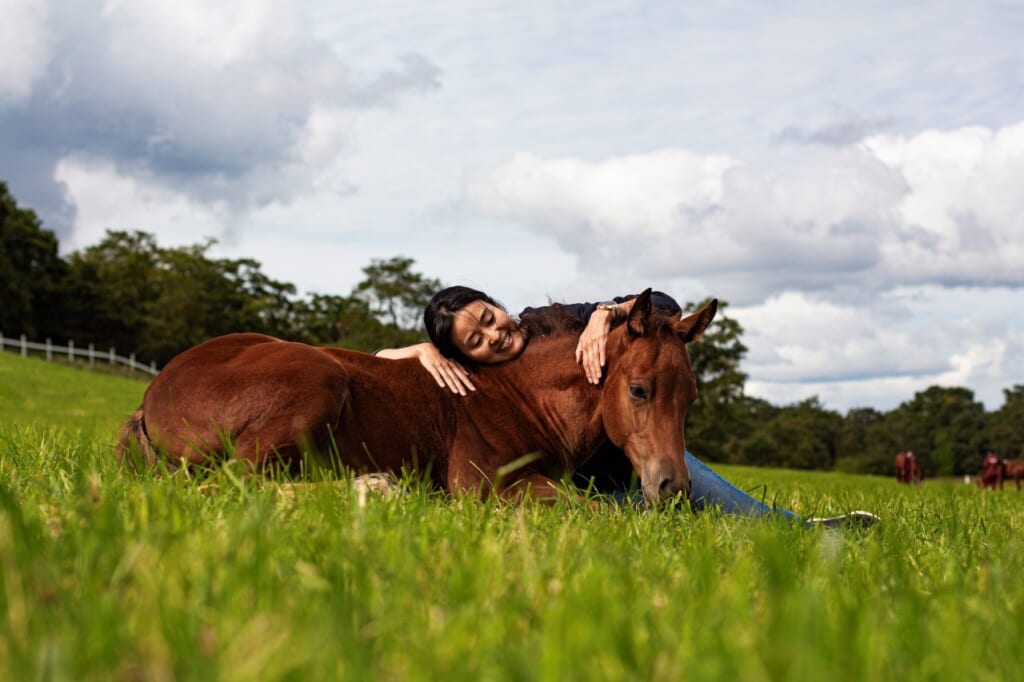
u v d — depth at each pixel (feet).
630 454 17.07
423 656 5.80
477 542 9.51
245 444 15.69
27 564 7.25
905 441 423.23
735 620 6.99
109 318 279.69
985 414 415.23
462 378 18.65
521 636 6.76
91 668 5.43
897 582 9.00
